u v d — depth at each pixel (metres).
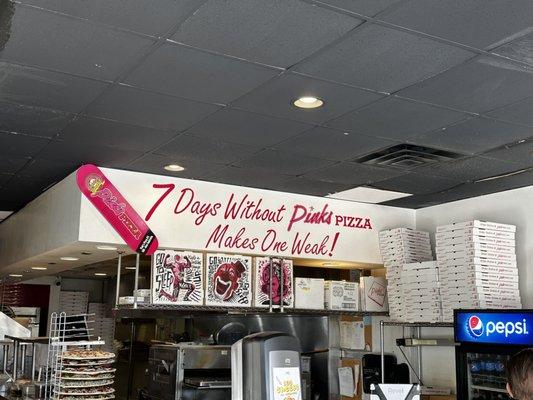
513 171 5.29
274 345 2.85
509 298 5.55
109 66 3.29
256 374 2.82
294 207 6.21
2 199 6.96
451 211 6.53
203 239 5.66
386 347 6.78
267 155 4.94
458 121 4.06
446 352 6.29
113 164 5.29
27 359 5.36
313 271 7.38
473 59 3.14
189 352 5.24
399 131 4.29
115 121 4.19
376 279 6.60
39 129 4.41
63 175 5.79
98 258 6.29
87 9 2.70
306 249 6.18
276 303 5.94
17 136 4.60
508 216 5.93
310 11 2.68
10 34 2.94
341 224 6.45
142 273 7.04
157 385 5.45
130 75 3.41
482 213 6.20
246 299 5.78
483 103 3.73
